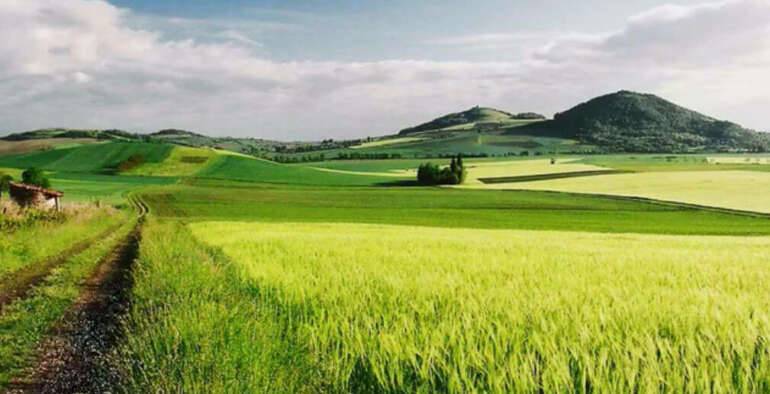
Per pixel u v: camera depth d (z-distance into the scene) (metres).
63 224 34.22
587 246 22.38
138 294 11.07
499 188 134.25
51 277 16.64
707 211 92.06
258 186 140.50
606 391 4.62
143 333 7.41
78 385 6.77
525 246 21.11
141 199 108.19
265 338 6.11
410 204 108.38
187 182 145.50
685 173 147.38
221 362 5.54
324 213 92.62
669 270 12.98
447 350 5.65
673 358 5.23
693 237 37.75
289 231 35.38
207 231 34.22
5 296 13.76
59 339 9.22
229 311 7.64
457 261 14.31
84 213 46.44
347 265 13.03
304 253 16.67
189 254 16.47
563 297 8.45
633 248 21.94
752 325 6.16
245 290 10.13
